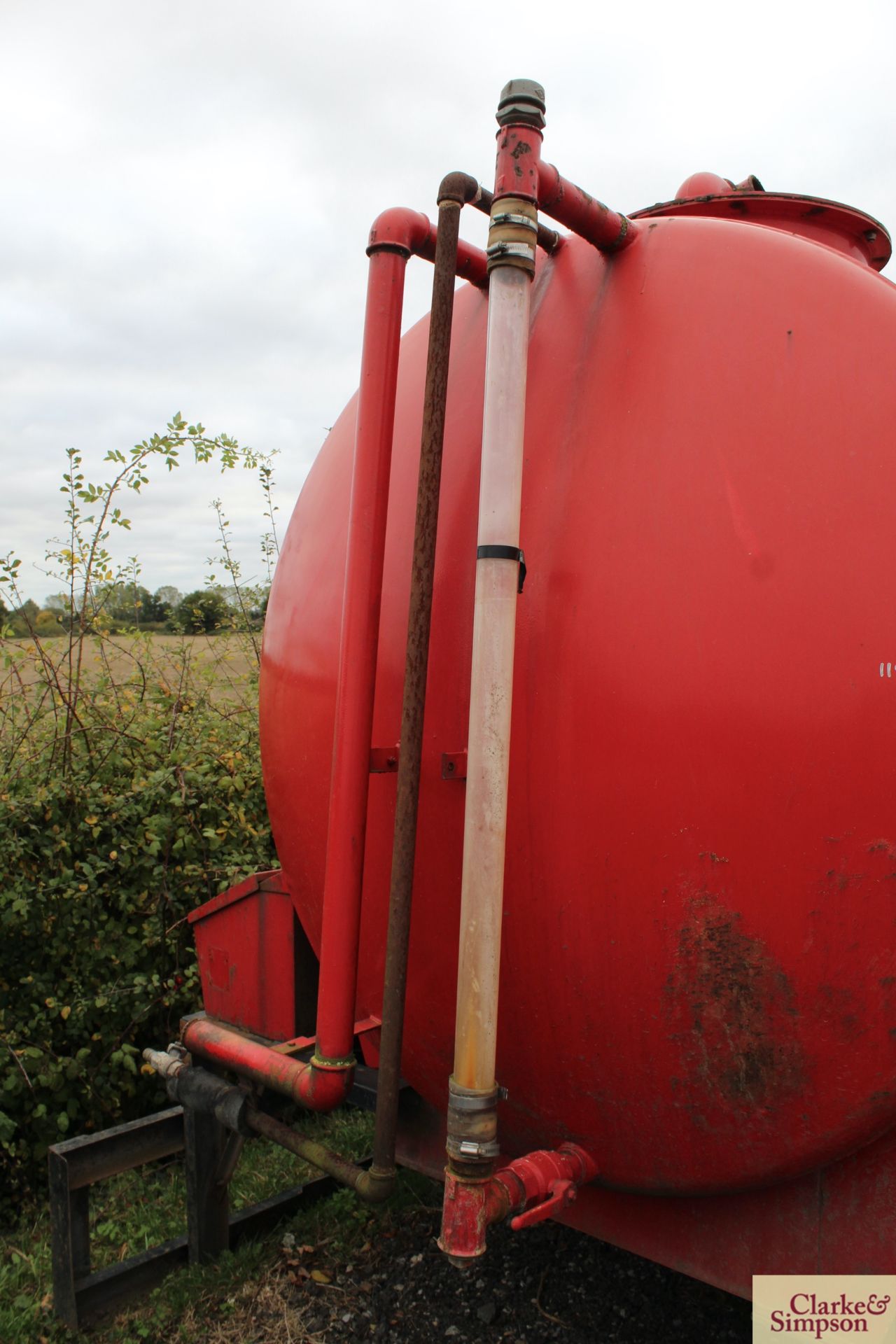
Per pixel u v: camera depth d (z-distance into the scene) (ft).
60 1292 8.99
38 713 13.47
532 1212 5.75
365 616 6.41
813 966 5.26
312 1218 10.31
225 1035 8.68
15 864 12.30
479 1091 5.31
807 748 5.16
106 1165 9.12
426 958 6.72
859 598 5.11
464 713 6.25
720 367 5.72
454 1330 8.57
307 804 7.65
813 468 5.33
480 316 7.12
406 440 7.20
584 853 5.75
